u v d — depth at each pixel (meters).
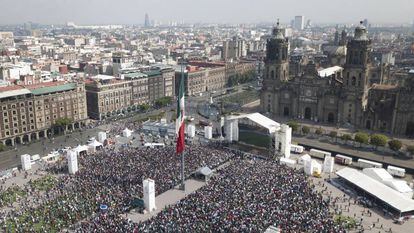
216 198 134.50
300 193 142.62
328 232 114.50
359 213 137.75
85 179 156.38
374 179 162.88
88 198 139.38
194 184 157.00
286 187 146.12
